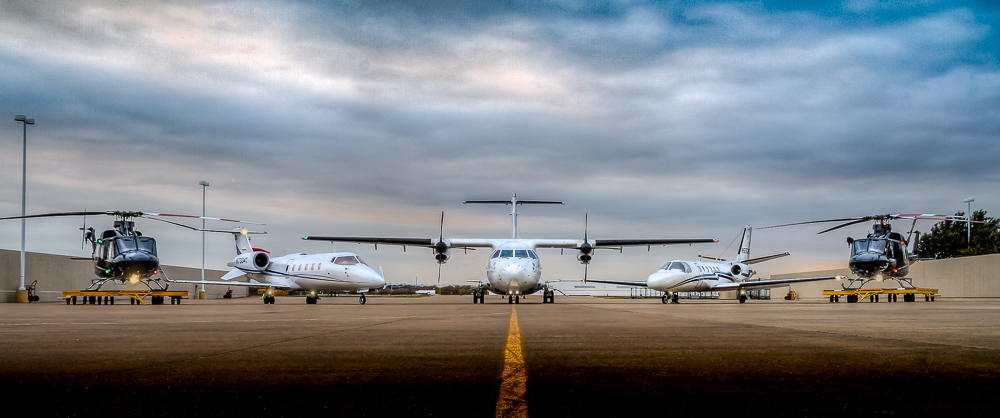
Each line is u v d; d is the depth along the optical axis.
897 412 3.04
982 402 3.26
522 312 16.25
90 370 4.50
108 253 29.69
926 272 51.81
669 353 5.49
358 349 5.96
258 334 7.94
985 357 5.07
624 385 3.83
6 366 4.72
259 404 3.28
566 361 4.98
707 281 37.28
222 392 3.62
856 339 6.82
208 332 8.33
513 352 5.64
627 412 3.08
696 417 2.96
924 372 4.27
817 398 3.39
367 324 10.24
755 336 7.30
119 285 48.66
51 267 41.28
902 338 6.95
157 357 5.30
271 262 36.78
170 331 8.56
